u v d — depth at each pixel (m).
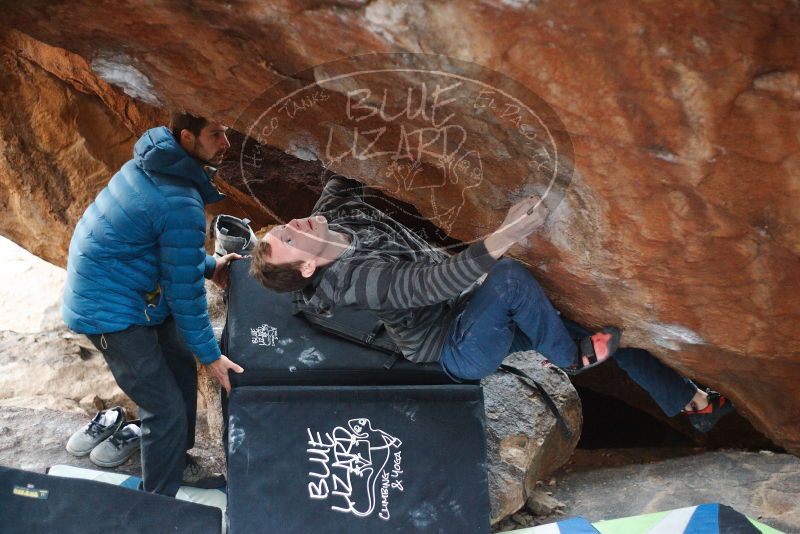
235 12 1.90
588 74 1.73
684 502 3.43
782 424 2.99
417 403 3.12
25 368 4.45
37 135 4.11
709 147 1.82
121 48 2.26
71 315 2.92
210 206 4.27
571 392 3.81
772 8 1.54
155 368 3.02
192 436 3.43
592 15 1.61
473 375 2.92
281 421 3.06
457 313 2.87
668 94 1.73
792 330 2.36
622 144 1.88
